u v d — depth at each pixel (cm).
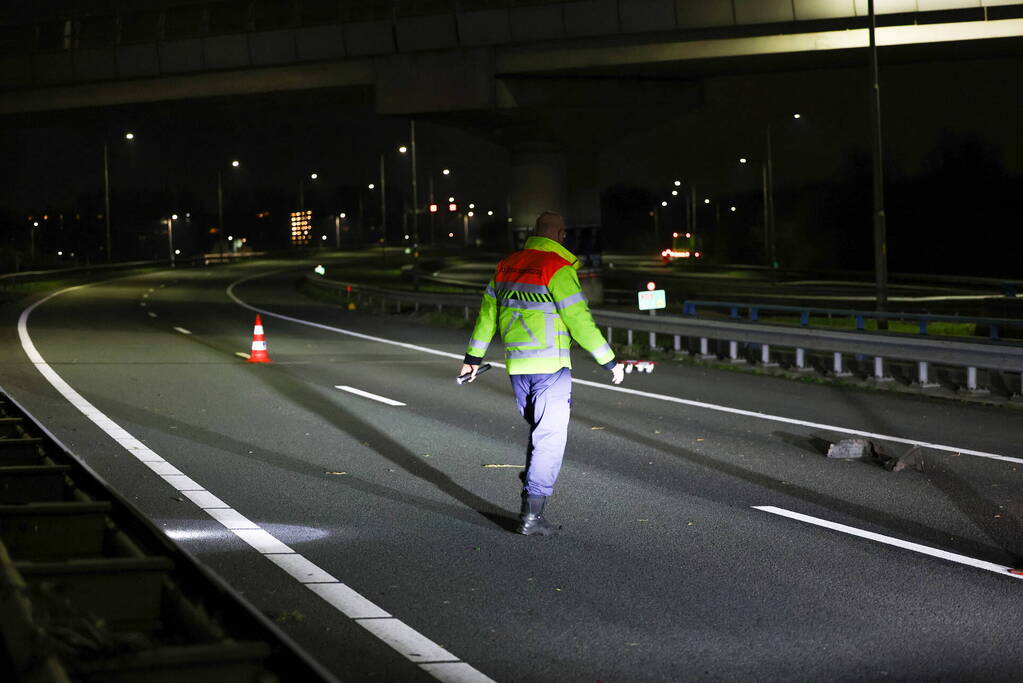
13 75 7000
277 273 7744
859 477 934
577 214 7775
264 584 601
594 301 4084
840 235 9012
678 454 1041
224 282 6306
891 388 1556
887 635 526
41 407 1308
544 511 797
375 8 6238
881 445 1024
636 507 811
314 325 3005
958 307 4291
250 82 6688
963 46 5422
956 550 694
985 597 591
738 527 751
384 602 572
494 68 6203
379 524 750
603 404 1410
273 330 2795
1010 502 839
